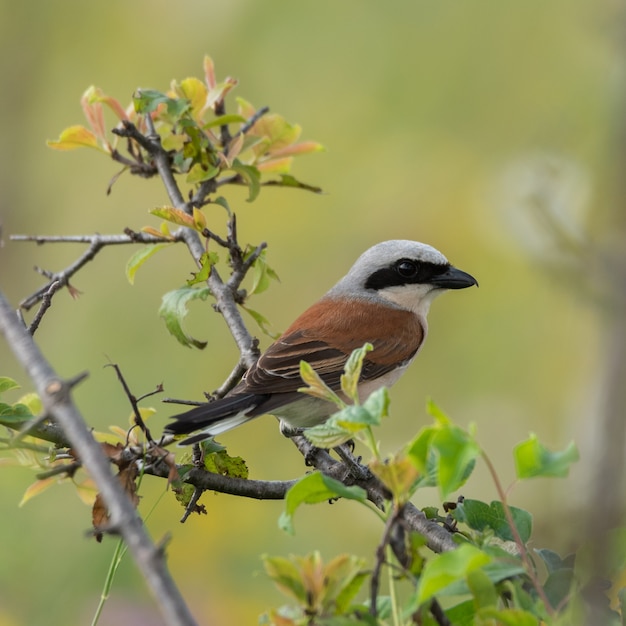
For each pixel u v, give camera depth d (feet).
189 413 22.18
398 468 14.10
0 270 52.70
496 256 48.32
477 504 17.10
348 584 14.02
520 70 51.80
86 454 12.89
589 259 30.04
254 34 52.34
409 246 33.78
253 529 37.27
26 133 55.01
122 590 32.73
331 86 52.47
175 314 25.59
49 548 33.47
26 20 55.01
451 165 50.60
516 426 45.01
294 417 27.96
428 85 52.21
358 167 51.31
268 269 26.89
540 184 39.19
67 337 46.73
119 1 53.47
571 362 44.98
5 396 44.91
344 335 31.14
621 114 26.76
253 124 28.48
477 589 14.01
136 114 28.99
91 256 26.68
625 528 14.64
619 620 14.92
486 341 47.96
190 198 27.71
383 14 52.60
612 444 15.23
